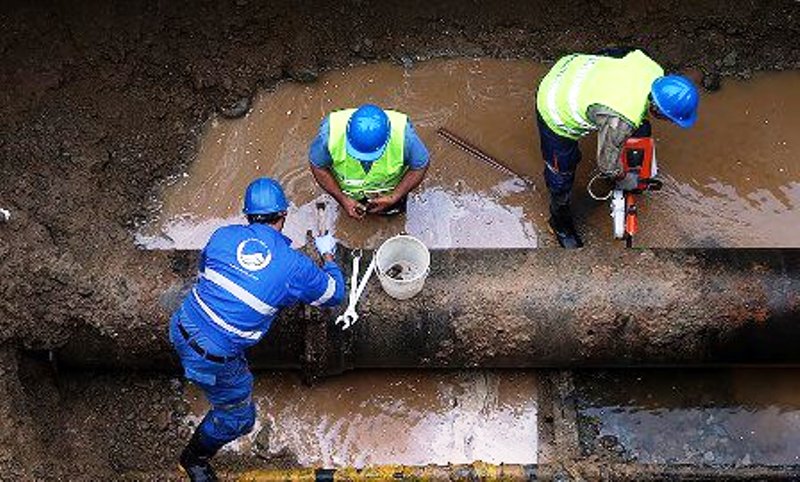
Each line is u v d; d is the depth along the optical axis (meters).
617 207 5.26
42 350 4.70
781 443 5.04
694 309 4.62
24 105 5.52
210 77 5.87
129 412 5.01
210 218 5.62
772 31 6.01
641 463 4.81
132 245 5.12
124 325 4.64
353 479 4.61
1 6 5.50
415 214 5.56
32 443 4.51
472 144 5.79
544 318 4.65
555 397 5.11
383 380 5.18
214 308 3.95
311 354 4.68
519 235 5.53
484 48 6.07
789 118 5.89
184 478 4.62
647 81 4.47
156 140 5.76
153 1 5.75
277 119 5.90
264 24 5.92
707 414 5.12
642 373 5.20
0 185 5.14
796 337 4.64
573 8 6.04
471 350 4.76
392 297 4.66
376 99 5.96
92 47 5.69
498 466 4.67
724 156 5.76
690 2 5.98
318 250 4.46
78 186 5.36
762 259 4.73
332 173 4.92
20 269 4.57
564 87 4.66
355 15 6.00
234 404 4.32
